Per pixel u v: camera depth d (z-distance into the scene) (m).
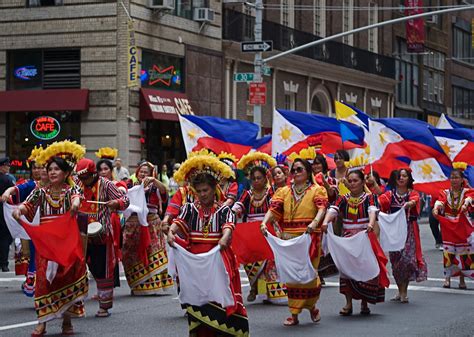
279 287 14.44
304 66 44.88
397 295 15.16
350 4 50.62
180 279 9.48
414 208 15.06
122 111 32.62
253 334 11.82
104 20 32.81
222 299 9.40
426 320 13.01
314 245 12.59
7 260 19.77
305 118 20.66
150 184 15.48
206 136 19.70
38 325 11.56
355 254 13.06
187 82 35.94
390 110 55.81
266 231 12.48
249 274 14.62
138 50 33.19
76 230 11.36
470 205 16.16
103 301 13.13
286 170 15.14
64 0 33.34
